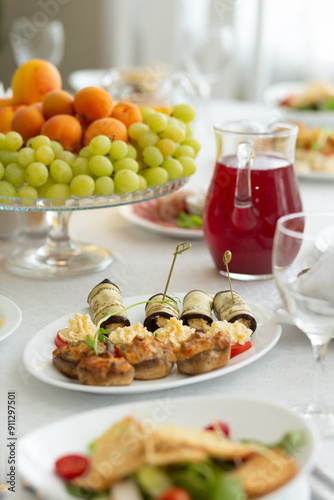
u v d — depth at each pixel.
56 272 1.29
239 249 1.25
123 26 3.48
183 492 0.83
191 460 0.84
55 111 1.27
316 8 3.24
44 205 1.22
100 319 1.10
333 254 0.95
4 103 1.39
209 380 1.04
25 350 1.05
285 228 0.98
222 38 2.00
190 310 1.10
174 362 1.02
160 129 1.25
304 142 1.80
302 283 0.95
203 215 1.29
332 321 0.93
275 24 3.32
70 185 1.21
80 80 2.23
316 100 2.22
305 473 0.85
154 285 1.25
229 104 2.28
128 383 0.99
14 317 1.11
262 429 0.91
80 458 0.88
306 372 1.05
